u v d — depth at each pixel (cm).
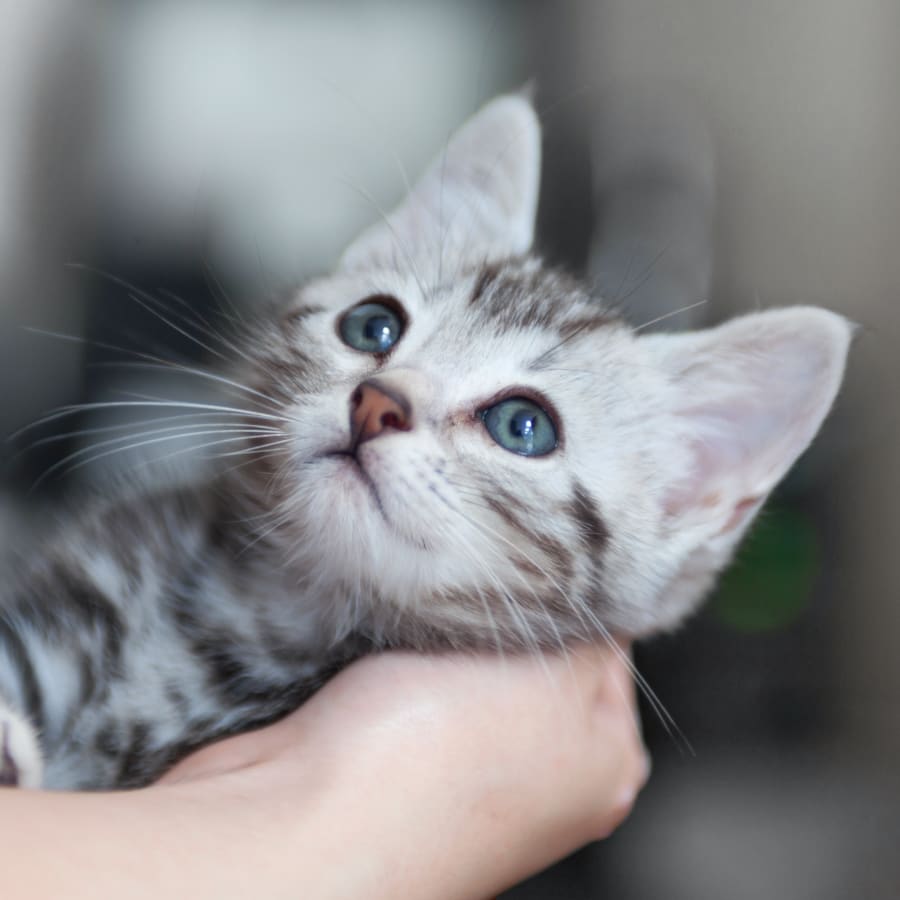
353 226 46
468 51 48
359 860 27
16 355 45
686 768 48
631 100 46
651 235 44
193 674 33
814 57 49
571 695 32
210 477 35
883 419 49
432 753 29
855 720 49
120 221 46
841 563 49
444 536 32
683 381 35
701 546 34
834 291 49
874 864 47
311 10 48
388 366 33
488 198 38
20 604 33
